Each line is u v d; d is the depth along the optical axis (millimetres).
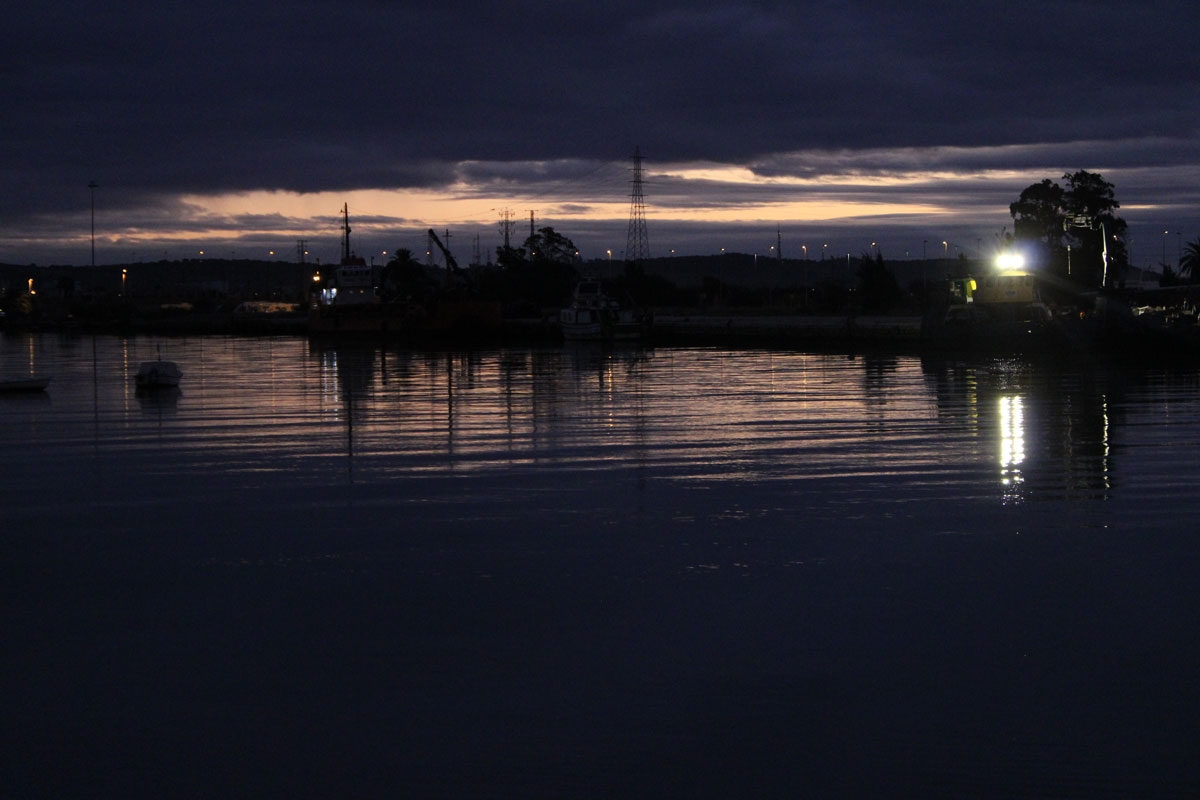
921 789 7902
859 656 10289
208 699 9523
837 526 14977
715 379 40406
